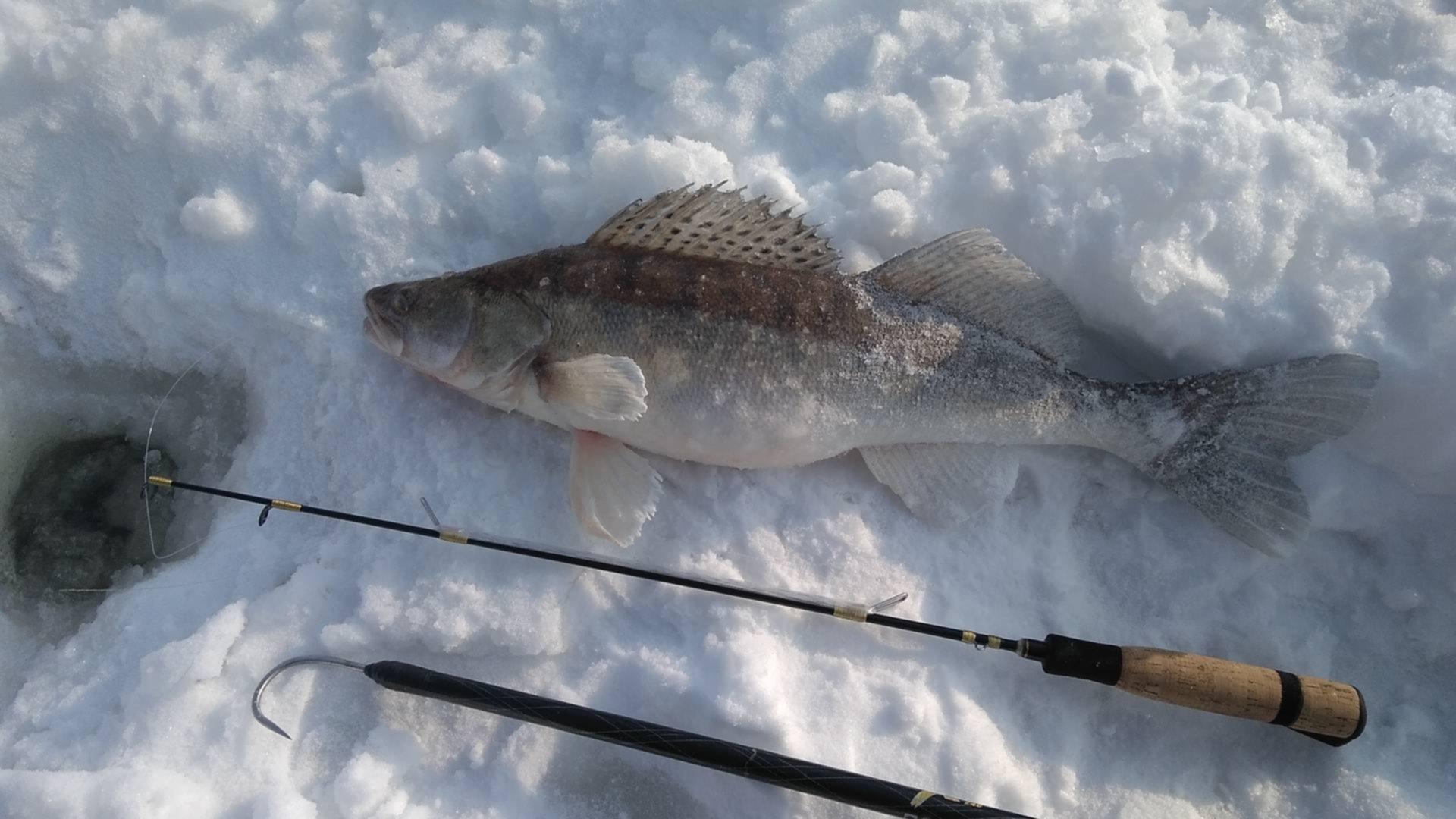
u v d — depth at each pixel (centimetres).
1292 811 52
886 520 56
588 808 51
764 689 51
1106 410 54
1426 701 55
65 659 54
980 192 57
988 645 49
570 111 61
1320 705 49
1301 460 55
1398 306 54
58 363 62
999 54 59
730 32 61
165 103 61
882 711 52
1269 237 54
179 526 60
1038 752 53
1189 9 61
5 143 61
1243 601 56
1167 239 55
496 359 53
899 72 60
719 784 50
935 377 53
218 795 49
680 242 54
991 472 56
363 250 59
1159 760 53
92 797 47
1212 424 54
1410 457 54
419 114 60
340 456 57
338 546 55
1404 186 55
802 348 52
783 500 56
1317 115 57
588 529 53
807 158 60
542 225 60
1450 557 55
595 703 52
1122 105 57
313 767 51
